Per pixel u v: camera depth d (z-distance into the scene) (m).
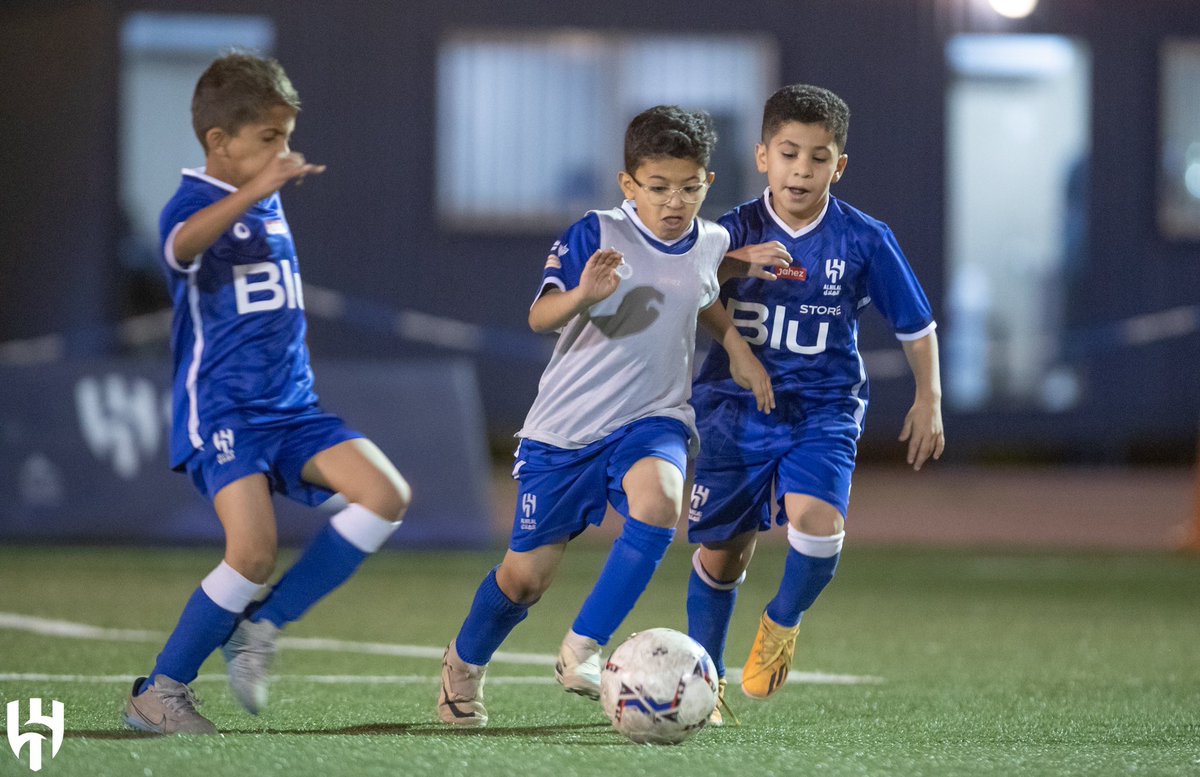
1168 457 56.72
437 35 53.56
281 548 36.44
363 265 53.53
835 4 54.34
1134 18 55.47
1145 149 55.75
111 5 52.94
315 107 53.28
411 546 37.31
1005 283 57.56
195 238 13.51
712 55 54.41
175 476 37.19
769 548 39.88
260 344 14.12
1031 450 57.34
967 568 35.62
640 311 14.97
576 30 53.94
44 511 36.72
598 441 14.91
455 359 53.91
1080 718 16.41
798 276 16.28
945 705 17.36
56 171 53.22
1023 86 56.91
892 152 54.53
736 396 16.38
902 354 54.28
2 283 53.44
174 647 13.60
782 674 15.95
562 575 33.72
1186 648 23.38
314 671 19.64
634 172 14.91
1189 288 56.06
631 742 13.53
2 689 17.14
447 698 15.27
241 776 11.13
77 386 37.34
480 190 54.09
